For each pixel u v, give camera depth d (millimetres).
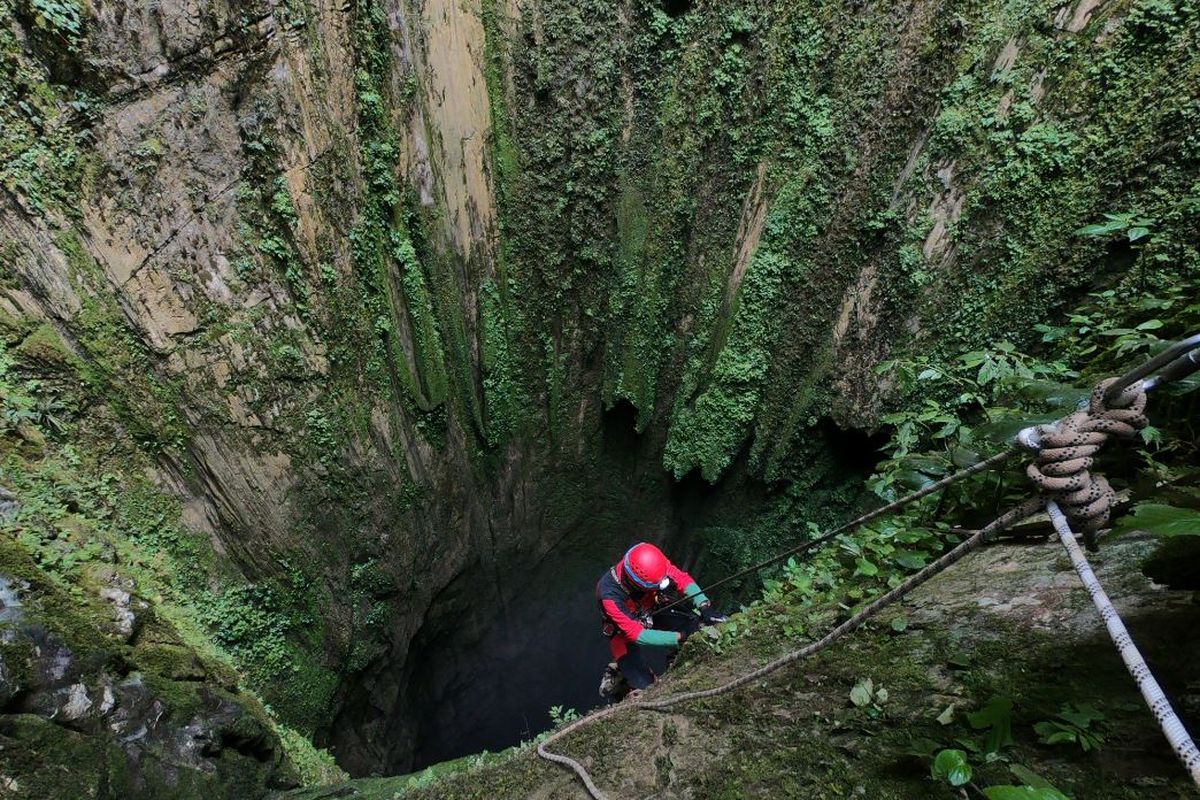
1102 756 1414
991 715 1533
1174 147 4648
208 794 3568
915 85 5793
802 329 7258
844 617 2635
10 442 4238
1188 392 2205
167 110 4660
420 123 6492
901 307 6410
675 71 7004
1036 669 1776
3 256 4227
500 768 2443
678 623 4156
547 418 9211
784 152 6773
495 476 9031
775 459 8039
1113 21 4785
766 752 1911
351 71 5746
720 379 8008
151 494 4988
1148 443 2396
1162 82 4641
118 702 3357
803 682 2223
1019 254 5570
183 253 4953
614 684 4293
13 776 2682
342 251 5988
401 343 6953
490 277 7781
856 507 7734
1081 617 1901
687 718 2242
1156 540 2088
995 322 5840
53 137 4281
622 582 4000
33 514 4023
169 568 4977
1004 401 3475
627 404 9336
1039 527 2479
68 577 3885
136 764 3264
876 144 6172
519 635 10883
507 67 6977
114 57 4371
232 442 5469
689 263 7891
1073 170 5152
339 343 6125
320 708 6133
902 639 2238
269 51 4957
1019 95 5277
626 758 2154
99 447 4734
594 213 7816
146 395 4957
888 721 1839
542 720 11453
